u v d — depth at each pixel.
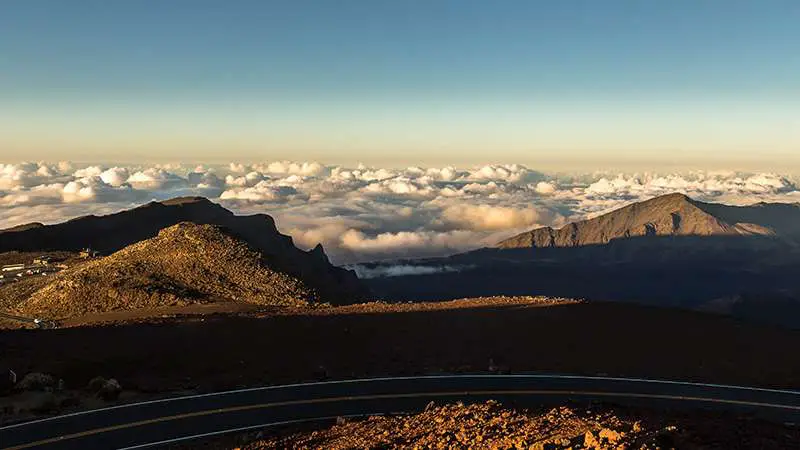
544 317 62.78
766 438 25.59
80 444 33.03
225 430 35.28
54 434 34.31
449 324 60.97
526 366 49.72
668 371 48.72
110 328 57.88
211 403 39.94
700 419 29.23
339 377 46.34
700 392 43.75
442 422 29.36
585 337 56.91
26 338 53.53
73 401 39.44
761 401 41.78
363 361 50.44
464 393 42.94
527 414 28.62
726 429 26.44
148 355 49.56
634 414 29.55
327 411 38.84
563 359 51.41
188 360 49.03
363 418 37.00
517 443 23.56
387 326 60.00
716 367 49.66
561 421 26.14
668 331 58.56
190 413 37.97
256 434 34.00
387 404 40.44
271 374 46.59
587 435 22.41
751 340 56.56
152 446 32.84
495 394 42.84
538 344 55.22
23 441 33.31
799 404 41.22
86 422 36.16
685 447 22.62
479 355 52.38
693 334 57.75
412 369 48.59
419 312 66.19
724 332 58.69
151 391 42.00
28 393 40.56
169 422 36.41
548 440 23.30
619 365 50.06
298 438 32.09
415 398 41.72
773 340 56.81
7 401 39.09
